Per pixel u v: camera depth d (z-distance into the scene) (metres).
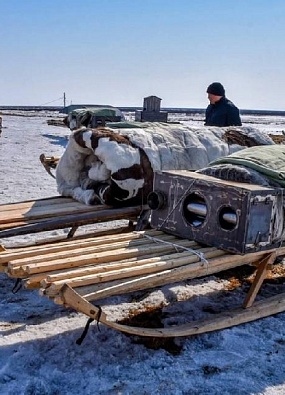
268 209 3.21
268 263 3.44
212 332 3.28
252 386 2.71
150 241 3.44
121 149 4.39
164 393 2.60
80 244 3.26
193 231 3.42
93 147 4.41
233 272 4.51
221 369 2.87
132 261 3.01
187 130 5.22
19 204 4.40
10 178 9.73
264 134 5.72
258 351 3.10
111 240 3.40
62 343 3.04
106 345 3.05
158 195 3.63
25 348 2.97
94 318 2.66
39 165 12.28
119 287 2.74
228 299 3.92
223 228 3.23
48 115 66.62
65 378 2.69
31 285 2.67
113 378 2.71
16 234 3.63
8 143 18.86
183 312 3.63
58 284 2.58
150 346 3.08
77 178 4.79
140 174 4.41
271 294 4.06
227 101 6.48
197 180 3.37
